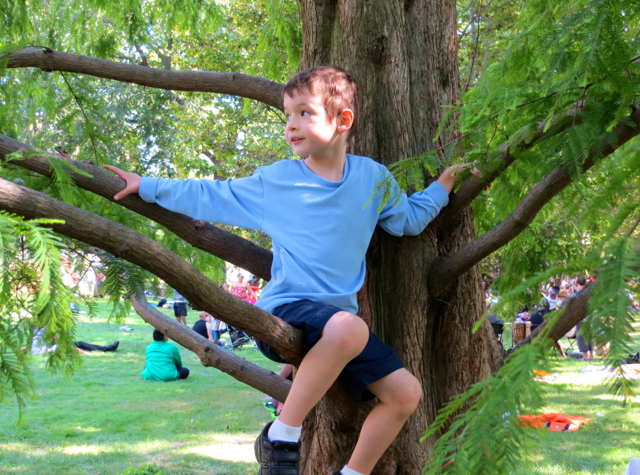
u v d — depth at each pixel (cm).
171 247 312
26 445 532
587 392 643
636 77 132
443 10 260
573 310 102
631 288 70
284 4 371
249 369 265
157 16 444
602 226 99
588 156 153
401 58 240
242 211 196
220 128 1096
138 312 296
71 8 402
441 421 88
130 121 1576
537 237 274
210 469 482
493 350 266
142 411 659
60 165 186
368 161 213
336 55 243
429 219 217
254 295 1116
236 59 971
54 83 351
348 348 160
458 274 222
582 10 142
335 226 192
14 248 120
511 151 184
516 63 166
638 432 540
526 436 71
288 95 197
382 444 177
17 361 137
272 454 161
